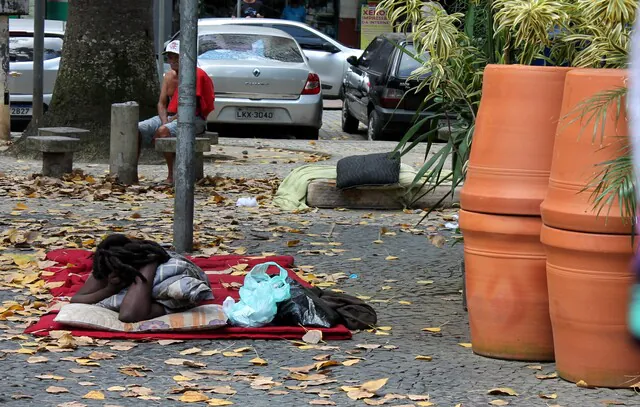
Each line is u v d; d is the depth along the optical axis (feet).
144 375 21.76
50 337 23.98
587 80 20.79
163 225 38.96
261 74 71.82
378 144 69.67
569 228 20.97
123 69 58.08
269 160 59.52
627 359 21.22
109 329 24.30
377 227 39.78
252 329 24.67
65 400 20.12
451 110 27.63
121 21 58.08
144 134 50.62
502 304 23.00
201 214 41.52
